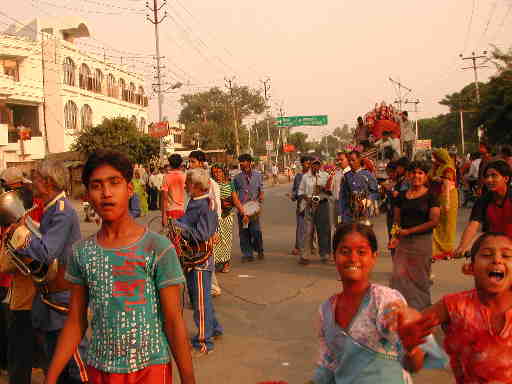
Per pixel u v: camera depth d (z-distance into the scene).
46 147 38.88
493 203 5.32
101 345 2.75
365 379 2.79
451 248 9.91
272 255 11.39
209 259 5.69
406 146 17.84
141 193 20.28
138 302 2.74
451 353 2.98
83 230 16.77
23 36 40.81
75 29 42.31
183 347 2.83
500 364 2.81
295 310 7.21
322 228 10.34
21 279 4.36
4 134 34.34
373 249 2.89
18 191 5.30
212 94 85.19
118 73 48.25
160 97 34.72
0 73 34.62
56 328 4.07
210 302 5.73
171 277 2.79
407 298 6.06
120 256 2.75
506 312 2.83
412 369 2.78
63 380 4.17
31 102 37.72
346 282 2.90
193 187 5.66
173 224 5.63
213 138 66.75
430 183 9.78
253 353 5.66
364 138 18.05
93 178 2.78
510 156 12.23
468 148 69.88
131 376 2.72
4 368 5.38
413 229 5.99
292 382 4.91
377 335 2.80
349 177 9.34
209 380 5.00
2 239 4.24
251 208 10.60
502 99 27.42
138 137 35.41
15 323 4.40
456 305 2.91
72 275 2.85
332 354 2.95
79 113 41.41
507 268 2.79
